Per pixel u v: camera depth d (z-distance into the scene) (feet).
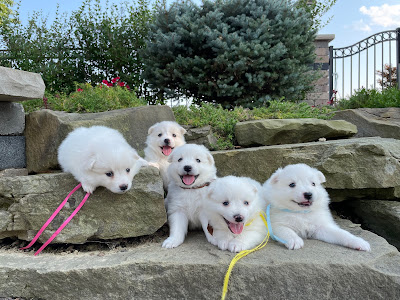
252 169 2.86
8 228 1.98
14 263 1.82
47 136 2.68
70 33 6.75
